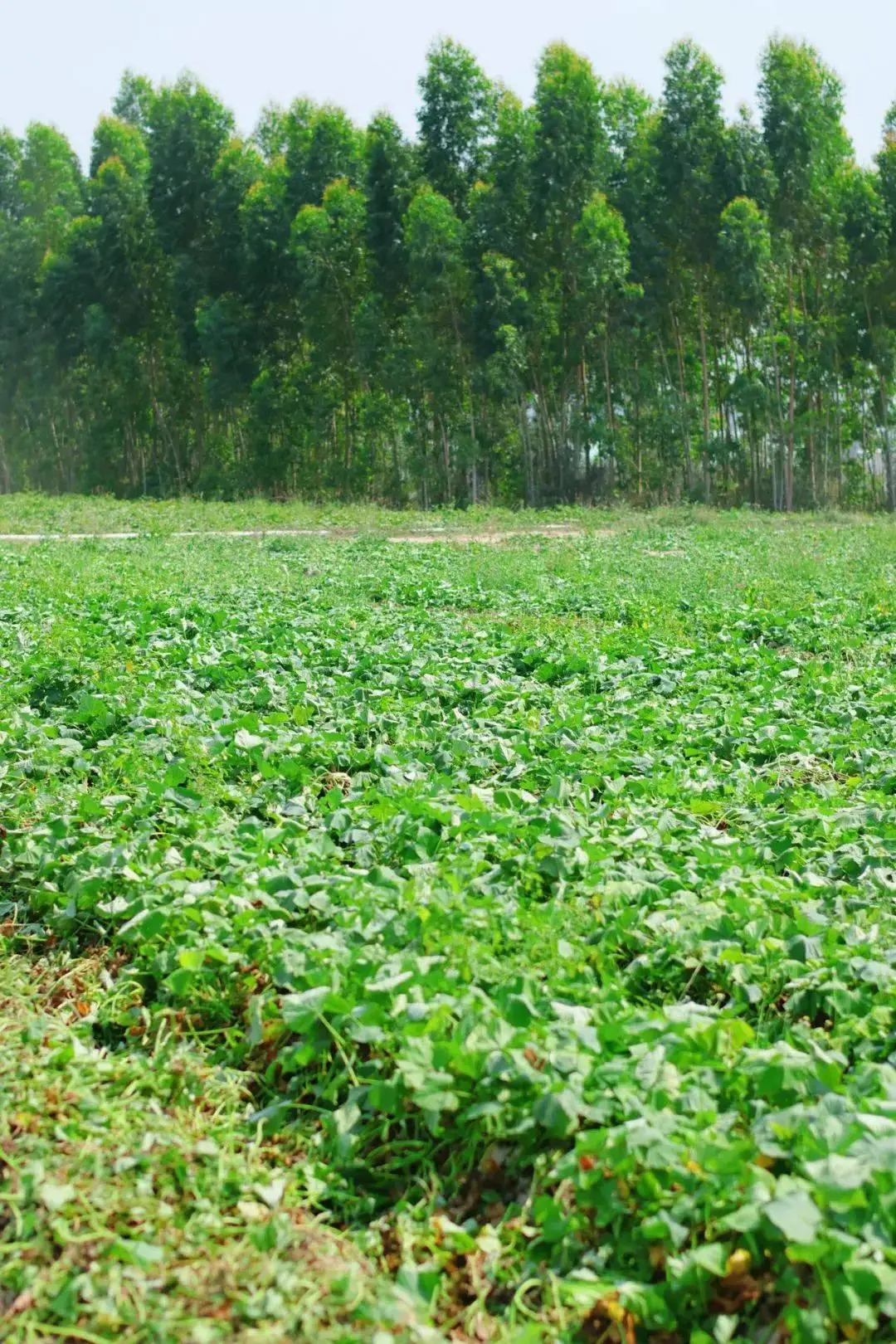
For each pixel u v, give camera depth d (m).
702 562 18.84
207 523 28.36
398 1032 3.92
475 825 5.71
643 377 39.31
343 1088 4.02
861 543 22.98
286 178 41.44
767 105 37.31
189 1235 3.31
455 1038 3.76
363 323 38.53
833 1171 3.07
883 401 40.12
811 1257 2.89
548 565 18.00
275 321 43.16
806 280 40.00
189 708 8.29
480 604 14.35
